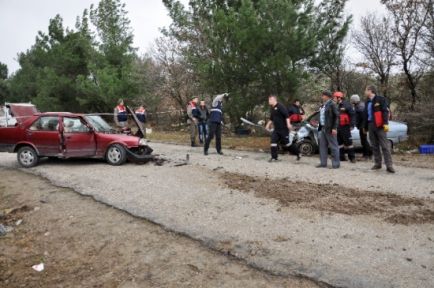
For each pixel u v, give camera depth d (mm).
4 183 8789
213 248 4953
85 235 5742
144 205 6656
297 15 14180
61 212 6691
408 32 16203
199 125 15109
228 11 16875
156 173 8922
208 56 21094
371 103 8797
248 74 15297
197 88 24531
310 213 5895
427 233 5020
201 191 7270
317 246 4789
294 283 4078
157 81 28484
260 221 5680
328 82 18406
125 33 29016
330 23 15328
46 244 5625
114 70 26641
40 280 4684
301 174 8547
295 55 14312
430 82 15469
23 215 6777
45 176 9070
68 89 29031
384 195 6664
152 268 4684
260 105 15750
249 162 10258
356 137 12117
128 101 26297
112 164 10070
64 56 29094
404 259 4359
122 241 5430
